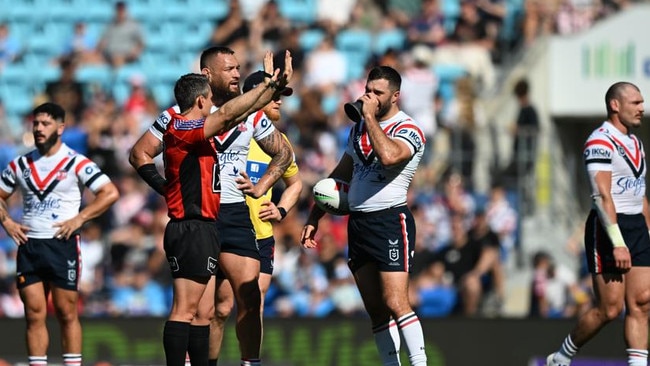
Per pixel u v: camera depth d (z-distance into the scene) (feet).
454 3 225.15
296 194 102.27
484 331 146.41
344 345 145.07
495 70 210.79
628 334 101.96
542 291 164.04
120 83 221.87
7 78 228.02
